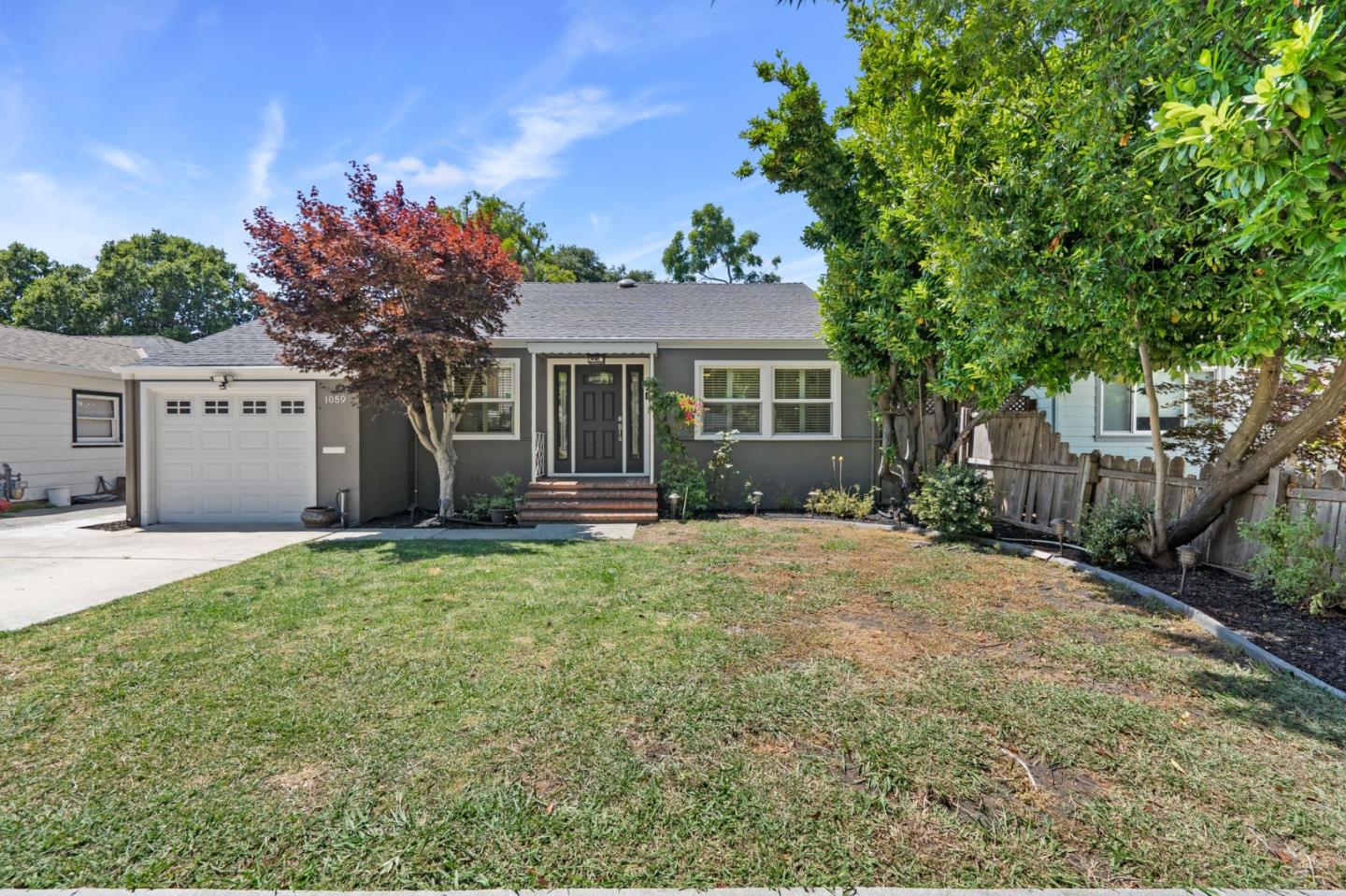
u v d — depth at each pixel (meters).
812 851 2.04
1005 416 8.61
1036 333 5.27
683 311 12.16
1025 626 4.24
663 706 3.05
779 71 8.66
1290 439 4.88
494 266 8.85
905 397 9.55
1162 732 2.78
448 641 3.97
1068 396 10.13
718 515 9.97
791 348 10.70
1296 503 4.84
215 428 9.56
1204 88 3.08
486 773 2.49
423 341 8.04
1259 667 3.51
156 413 9.58
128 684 3.34
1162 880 1.91
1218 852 2.03
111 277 29.56
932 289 6.88
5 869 1.96
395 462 10.45
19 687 3.31
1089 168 4.47
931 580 5.48
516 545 7.30
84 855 2.03
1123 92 4.18
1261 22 3.01
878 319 7.77
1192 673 3.44
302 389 9.41
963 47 5.74
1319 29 2.32
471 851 2.04
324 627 4.26
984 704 3.06
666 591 5.13
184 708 3.05
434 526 9.11
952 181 5.73
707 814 2.23
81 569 6.20
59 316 28.11
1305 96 2.27
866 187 8.28
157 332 31.36
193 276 32.09
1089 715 2.95
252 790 2.38
